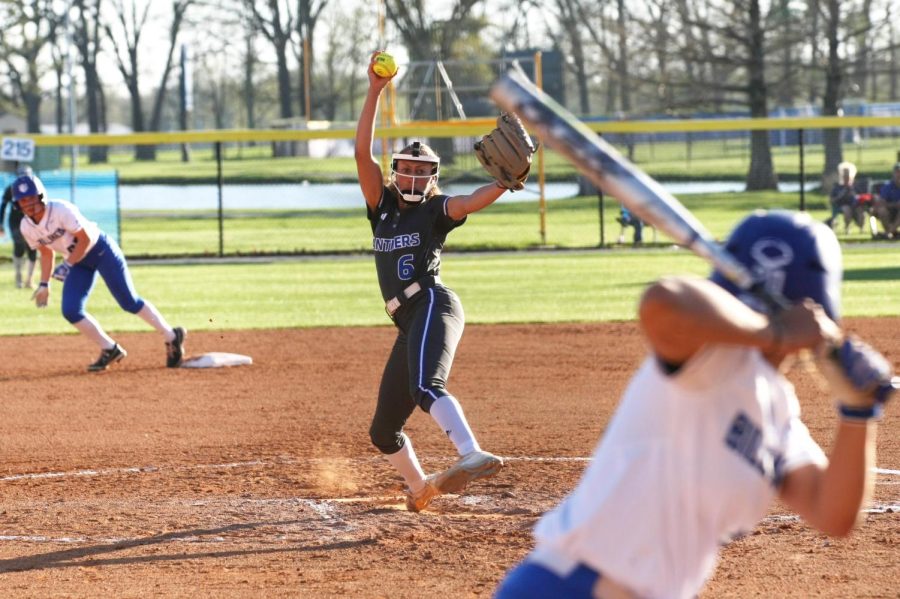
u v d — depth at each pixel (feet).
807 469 19.24
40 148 304.50
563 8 437.58
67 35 412.36
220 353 95.35
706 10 314.14
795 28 316.81
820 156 402.52
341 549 45.14
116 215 220.43
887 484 53.67
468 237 219.20
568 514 19.44
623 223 199.31
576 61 457.27
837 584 39.40
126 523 49.57
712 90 334.24
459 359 93.09
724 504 18.60
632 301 127.65
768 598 37.99
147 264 185.37
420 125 211.61
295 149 537.65
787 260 17.62
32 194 84.69
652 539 18.66
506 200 298.97
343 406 76.59
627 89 386.32
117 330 113.19
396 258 46.88
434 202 46.75
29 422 72.54
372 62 46.44
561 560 19.40
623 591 19.13
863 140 474.90
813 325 16.57
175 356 91.86
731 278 17.10
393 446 49.11
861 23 334.85
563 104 397.39
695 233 16.62
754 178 286.87
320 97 606.55
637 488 18.57
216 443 66.13
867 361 16.81
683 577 19.03
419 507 50.39
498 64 247.09
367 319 119.14
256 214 276.62
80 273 89.15
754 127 189.16
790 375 83.10
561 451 62.39
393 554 44.27
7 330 114.83
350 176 376.07
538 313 119.65
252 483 56.65
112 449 64.90
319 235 232.12
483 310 122.72
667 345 16.78
